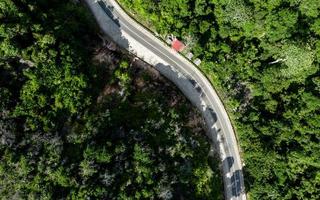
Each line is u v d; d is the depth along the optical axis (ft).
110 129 338.54
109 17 374.22
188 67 378.12
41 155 313.94
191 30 358.02
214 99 381.81
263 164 372.17
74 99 332.39
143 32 374.43
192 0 361.10
